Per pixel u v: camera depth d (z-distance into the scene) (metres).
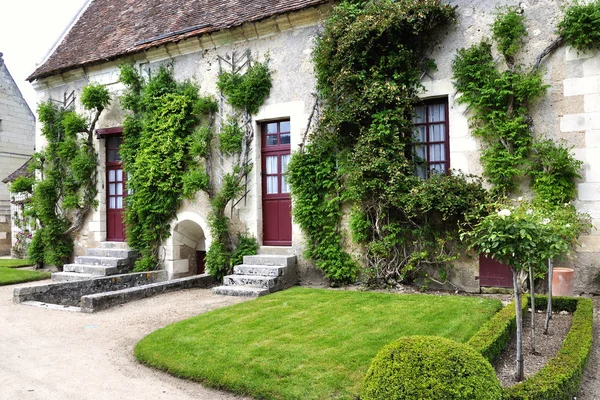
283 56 8.19
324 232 7.57
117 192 10.59
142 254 9.62
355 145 7.14
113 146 10.66
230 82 8.53
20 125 18.17
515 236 3.28
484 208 6.03
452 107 6.81
